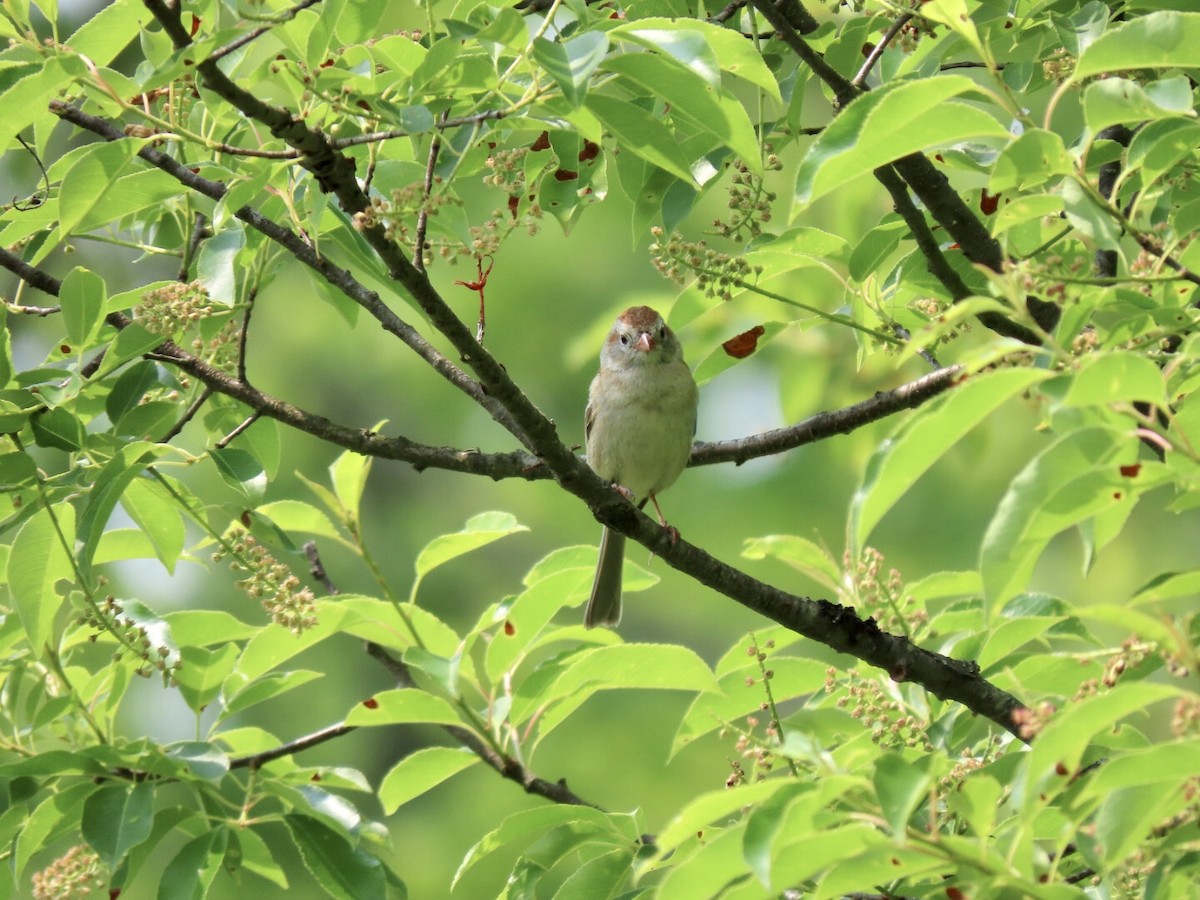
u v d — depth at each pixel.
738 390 19.52
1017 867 4.64
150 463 7.16
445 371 8.31
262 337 20.84
